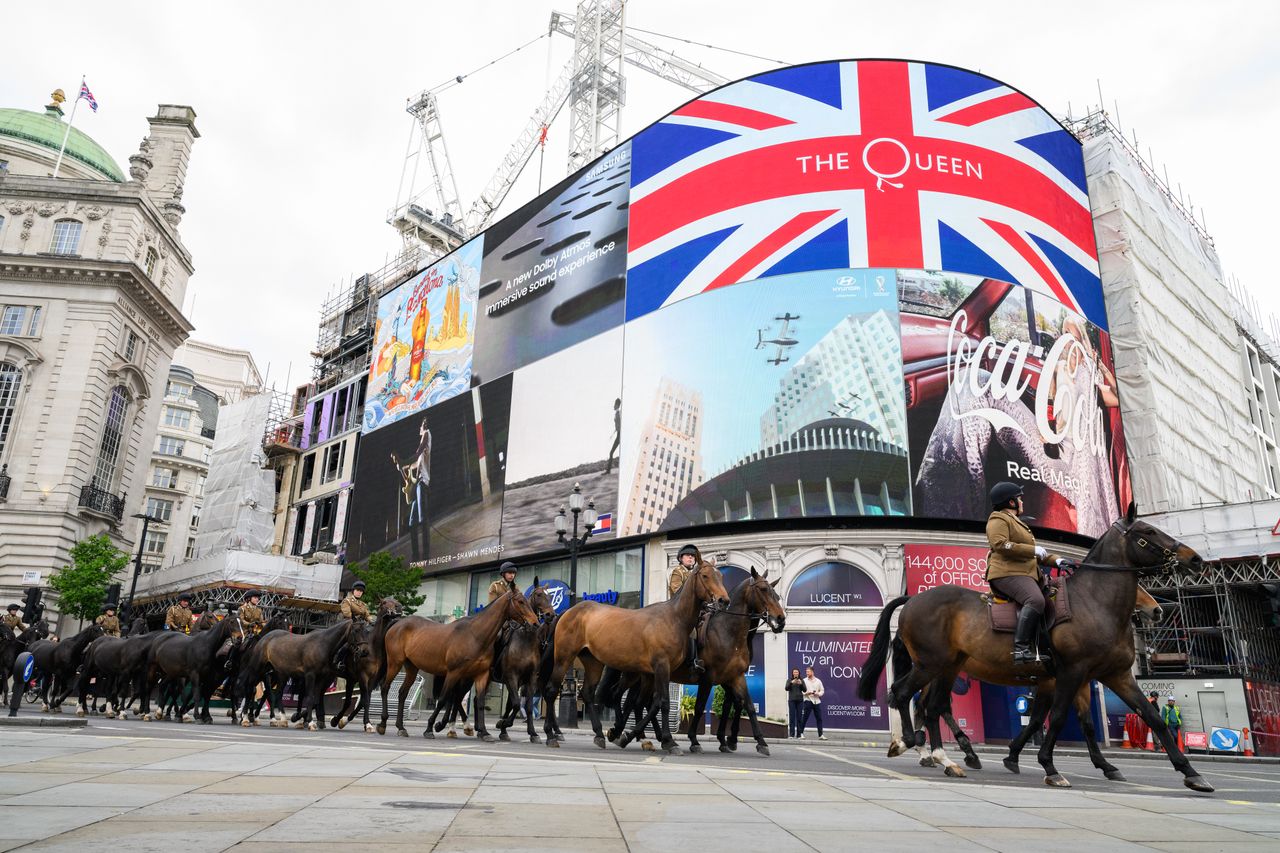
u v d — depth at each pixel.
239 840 4.32
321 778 6.95
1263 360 52.78
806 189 33.19
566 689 24.45
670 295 35.09
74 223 51.81
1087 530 30.34
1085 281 34.94
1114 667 9.02
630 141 39.34
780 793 6.89
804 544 29.70
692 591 12.17
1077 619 9.02
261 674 17.59
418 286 49.97
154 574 50.12
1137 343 35.25
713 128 36.22
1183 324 40.22
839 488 29.55
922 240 31.98
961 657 10.18
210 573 44.03
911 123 33.66
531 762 9.01
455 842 4.42
